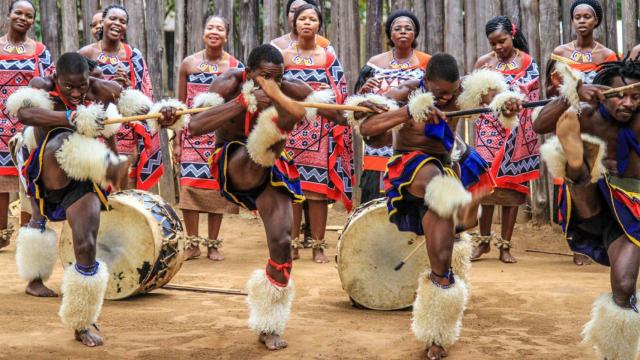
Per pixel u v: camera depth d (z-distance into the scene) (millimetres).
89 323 5102
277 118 4801
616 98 4523
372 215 6102
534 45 10391
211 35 8781
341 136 8523
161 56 11344
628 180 4648
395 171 4977
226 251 9320
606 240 4660
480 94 4965
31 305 6148
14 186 8891
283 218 5062
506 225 8656
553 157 4582
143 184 9016
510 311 6102
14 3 9031
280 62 4824
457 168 5297
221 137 5227
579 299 6473
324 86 8148
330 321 5754
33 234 6457
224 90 5160
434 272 4820
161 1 11312
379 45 10992
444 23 10820
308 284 7164
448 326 4809
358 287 6164
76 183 5102
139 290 6441
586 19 8578
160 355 4887
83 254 5035
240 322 5672
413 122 4938
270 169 5047
